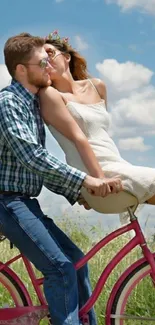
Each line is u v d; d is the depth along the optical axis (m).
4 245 8.02
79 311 4.57
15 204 4.41
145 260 4.65
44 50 4.59
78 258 4.70
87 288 4.77
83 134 4.58
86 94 4.97
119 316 4.64
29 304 4.88
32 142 4.33
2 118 4.37
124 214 4.75
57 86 4.95
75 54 5.13
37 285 4.75
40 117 4.59
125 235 7.30
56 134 4.72
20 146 4.33
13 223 4.39
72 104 4.72
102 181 4.34
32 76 4.52
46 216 4.67
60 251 4.39
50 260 4.35
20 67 4.51
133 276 4.66
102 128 4.78
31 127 4.45
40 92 4.61
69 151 4.69
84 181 4.35
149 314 6.11
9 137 4.34
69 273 4.36
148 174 4.52
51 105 4.57
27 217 4.39
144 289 6.36
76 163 4.67
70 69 5.20
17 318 4.55
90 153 4.52
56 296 4.34
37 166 4.32
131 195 4.54
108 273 4.59
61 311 4.33
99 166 4.51
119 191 4.40
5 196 4.44
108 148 4.71
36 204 4.52
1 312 4.57
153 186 4.49
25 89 4.51
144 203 4.69
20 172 4.45
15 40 4.53
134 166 4.62
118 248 7.30
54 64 4.93
